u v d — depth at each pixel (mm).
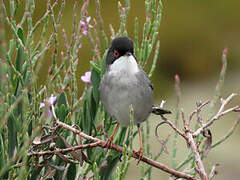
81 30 7062
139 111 7512
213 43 24078
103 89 6973
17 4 6145
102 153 6641
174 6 25469
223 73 7051
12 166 5598
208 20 25125
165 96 20750
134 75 7488
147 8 7027
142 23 22188
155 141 13836
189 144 6000
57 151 5762
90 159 6621
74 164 6402
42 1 17000
